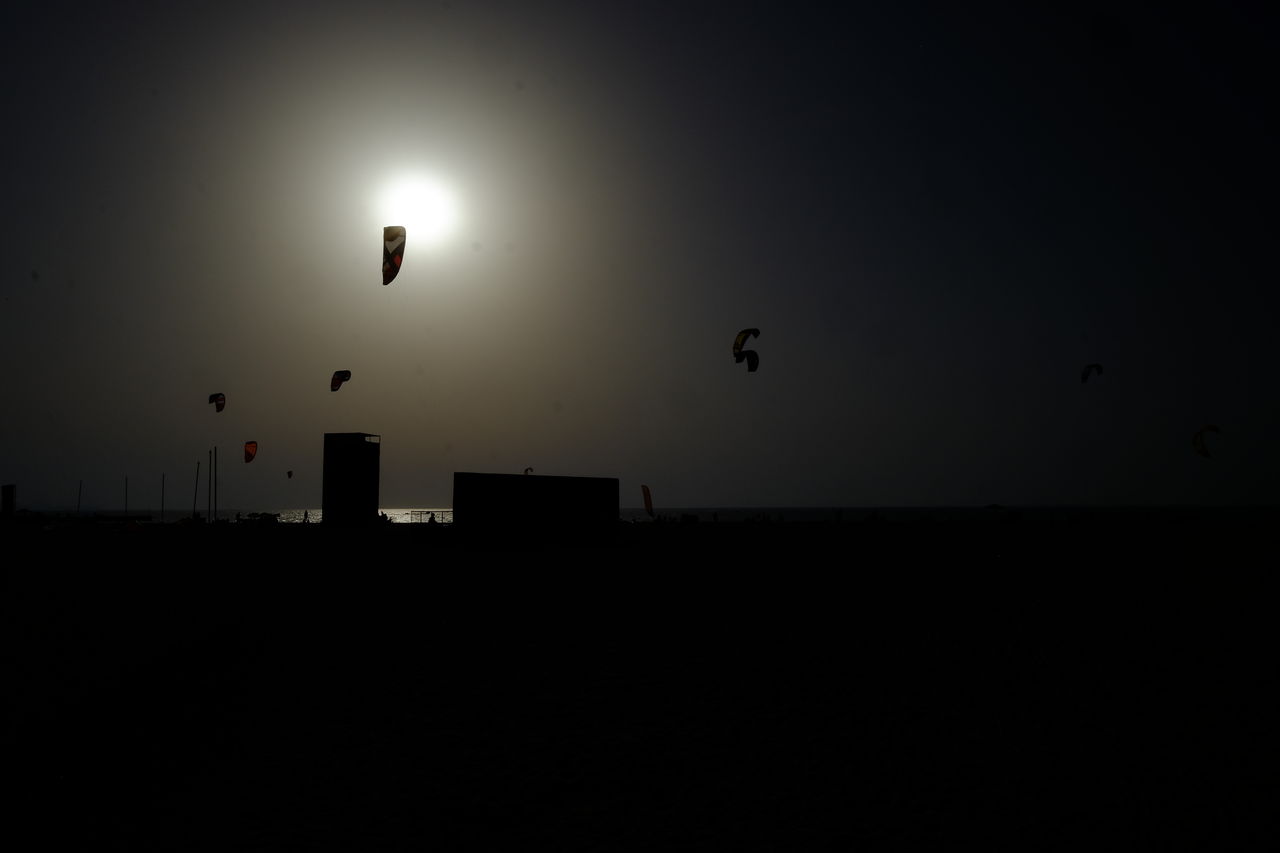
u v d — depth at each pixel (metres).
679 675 11.44
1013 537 41.22
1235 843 6.02
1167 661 12.18
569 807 6.75
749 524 56.00
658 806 6.77
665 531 46.47
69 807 6.81
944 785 7.22
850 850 5.91
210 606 17.50
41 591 19.89
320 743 8.49
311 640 13.93
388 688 10.74
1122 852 5.88
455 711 9.68
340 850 5.95
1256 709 9.63
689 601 18.30
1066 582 21.55
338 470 40.12
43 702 10.07
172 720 9.33
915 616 16.20
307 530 46.81
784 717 9.38
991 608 17.16
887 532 46.44
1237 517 92.50
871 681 11.05
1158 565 25.98
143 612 16.72
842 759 7.93
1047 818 6.48
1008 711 9.59
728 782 7.32
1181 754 8.05
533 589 20.38
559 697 10.29
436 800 6.92
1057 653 12.74
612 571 24.39
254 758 8.02
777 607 17.41
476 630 14.87
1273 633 14.29
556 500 31.41
